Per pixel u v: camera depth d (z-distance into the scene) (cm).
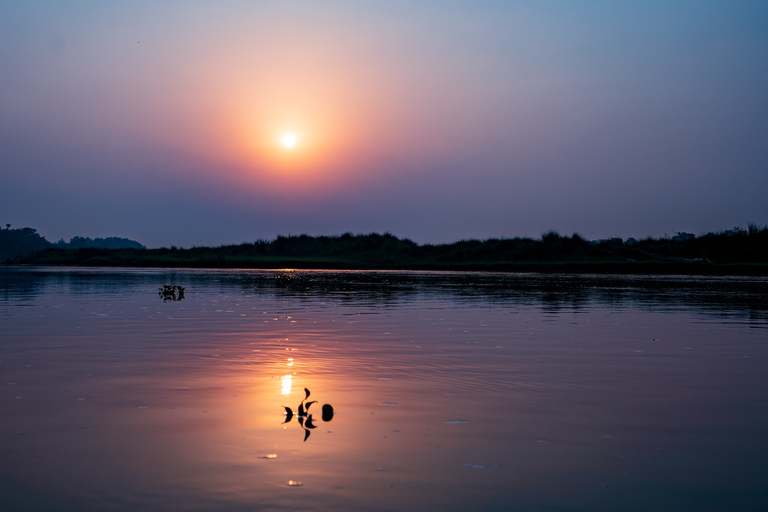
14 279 3731
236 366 834
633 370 814
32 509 373
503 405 622
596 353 957
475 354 945
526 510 375
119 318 1473
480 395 666
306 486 408
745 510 375
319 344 1049
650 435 522
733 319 1478
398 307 1814
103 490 400
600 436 519
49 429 529
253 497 390
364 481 417
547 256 6450
